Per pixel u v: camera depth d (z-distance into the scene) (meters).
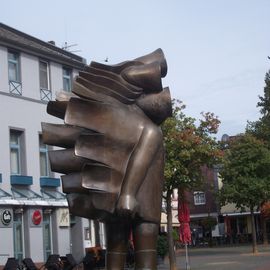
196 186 21.56
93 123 6.04
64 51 32.16
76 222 30.91
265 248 40.09
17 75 28.45
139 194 6.18
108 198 5.92
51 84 30.23
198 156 20.86
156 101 6.29
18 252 27.14
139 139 6.11
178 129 20.84
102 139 6.02
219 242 54.19
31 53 29.11
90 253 24.41
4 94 27.25
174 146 20.19
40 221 28.28
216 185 44.72
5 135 27.06
